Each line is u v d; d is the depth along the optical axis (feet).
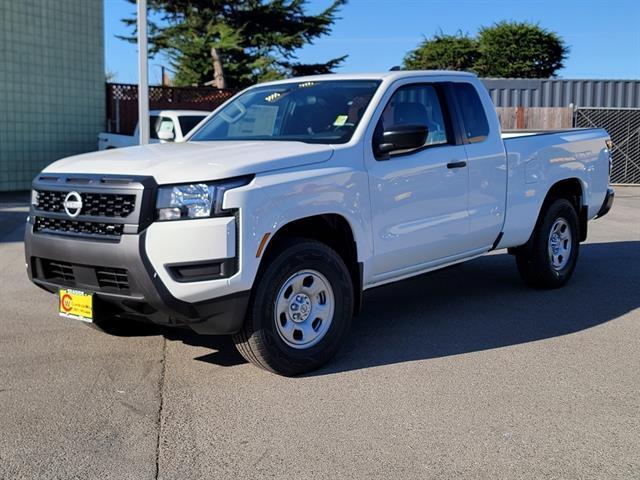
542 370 16.56
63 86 56.54
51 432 13.21
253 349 15.40
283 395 14.97
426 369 16.58
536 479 11.55
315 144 16.97
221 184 14.42
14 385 15.53
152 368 16.66
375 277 17.93
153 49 104.94
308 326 16.16
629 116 65.00
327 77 20.11
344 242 17.24
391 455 12.32
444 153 19.43
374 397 14.87
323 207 16.01
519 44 119.34
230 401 14.66
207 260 14.24
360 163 17.06
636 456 12.36
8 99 52.54
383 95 18.30
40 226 16.40
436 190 19.08
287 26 104.88
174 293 14.29
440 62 122.42
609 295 23.94
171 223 14.25
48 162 55.93
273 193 15.02
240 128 19.94
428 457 12.25
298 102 19.39
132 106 62.03
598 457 12.31
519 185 22.15
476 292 24.41
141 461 12.11
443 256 20.02
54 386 15.48
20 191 53.57
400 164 18.04
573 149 24.48
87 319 15.43
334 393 15.07
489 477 11.60
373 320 20.93
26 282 25.58
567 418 13.89
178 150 16.85
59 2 55.57
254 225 14.64
